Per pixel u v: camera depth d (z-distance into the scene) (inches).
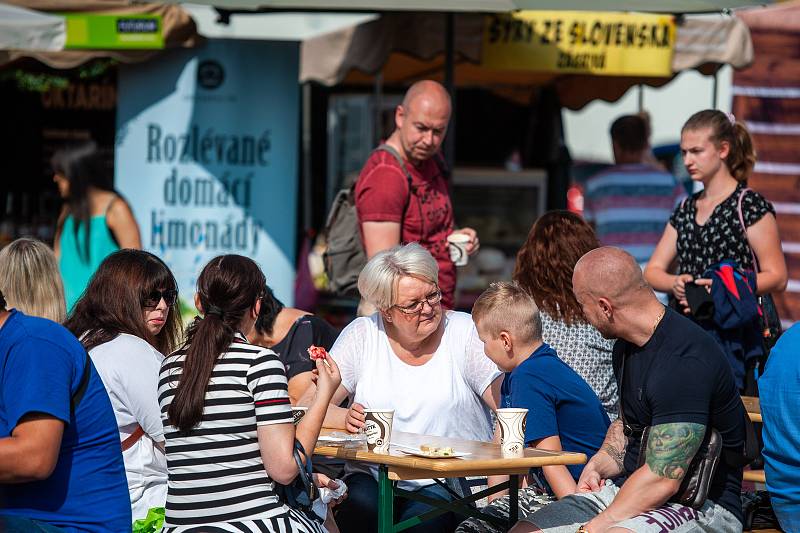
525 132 1323.8
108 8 922.1
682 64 969.5
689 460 477.1
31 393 410.3
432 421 592.7
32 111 1060.5
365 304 723.4
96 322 575.5
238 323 490.6
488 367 589.3
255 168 991.0
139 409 558.9
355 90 1243.8
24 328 426.9
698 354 480.7
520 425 490.3
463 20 937.5
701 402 475.8
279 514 473.7
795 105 1070.4
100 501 445.7
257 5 768.9
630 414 505.0
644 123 1075.9
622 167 1067.9
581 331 605.3
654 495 478.6
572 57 953.5
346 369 610.9
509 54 944.3
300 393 663.8
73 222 956.0
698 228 725.3
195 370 470.9
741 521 507.5
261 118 989.8
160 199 987.9
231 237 993.5
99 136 1063.6
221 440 468.1
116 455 456.4
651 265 756.0
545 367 545.3
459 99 1316.4
